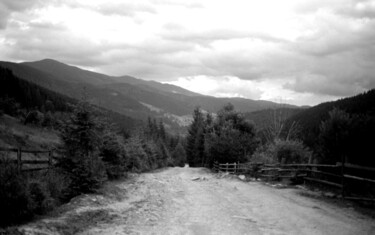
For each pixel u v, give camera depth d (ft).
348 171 43.62
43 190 32.19
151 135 249.96
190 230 29.71
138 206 41.34
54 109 330.95
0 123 118.32
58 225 28.02
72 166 44.91
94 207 36.94
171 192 56.24
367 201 38.68
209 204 43.68
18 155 35.40
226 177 87.10
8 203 27.50
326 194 45.62
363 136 41.93
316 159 55.31
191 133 246.27
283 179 65.62
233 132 126.62
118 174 71.56
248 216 35.40
